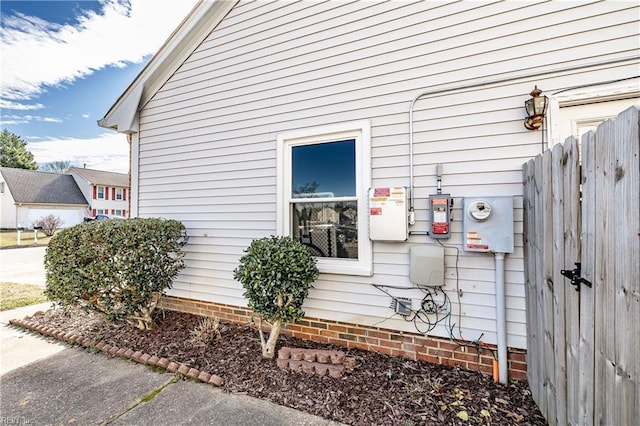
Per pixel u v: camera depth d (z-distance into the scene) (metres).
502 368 2.51
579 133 2.47
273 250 2.87
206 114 4.08
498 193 2.63
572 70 2.43
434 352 2.83
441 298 2.81
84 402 2.36
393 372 2.66
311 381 2.54
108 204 29.75
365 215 3.11
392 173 3.01
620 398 1.17
